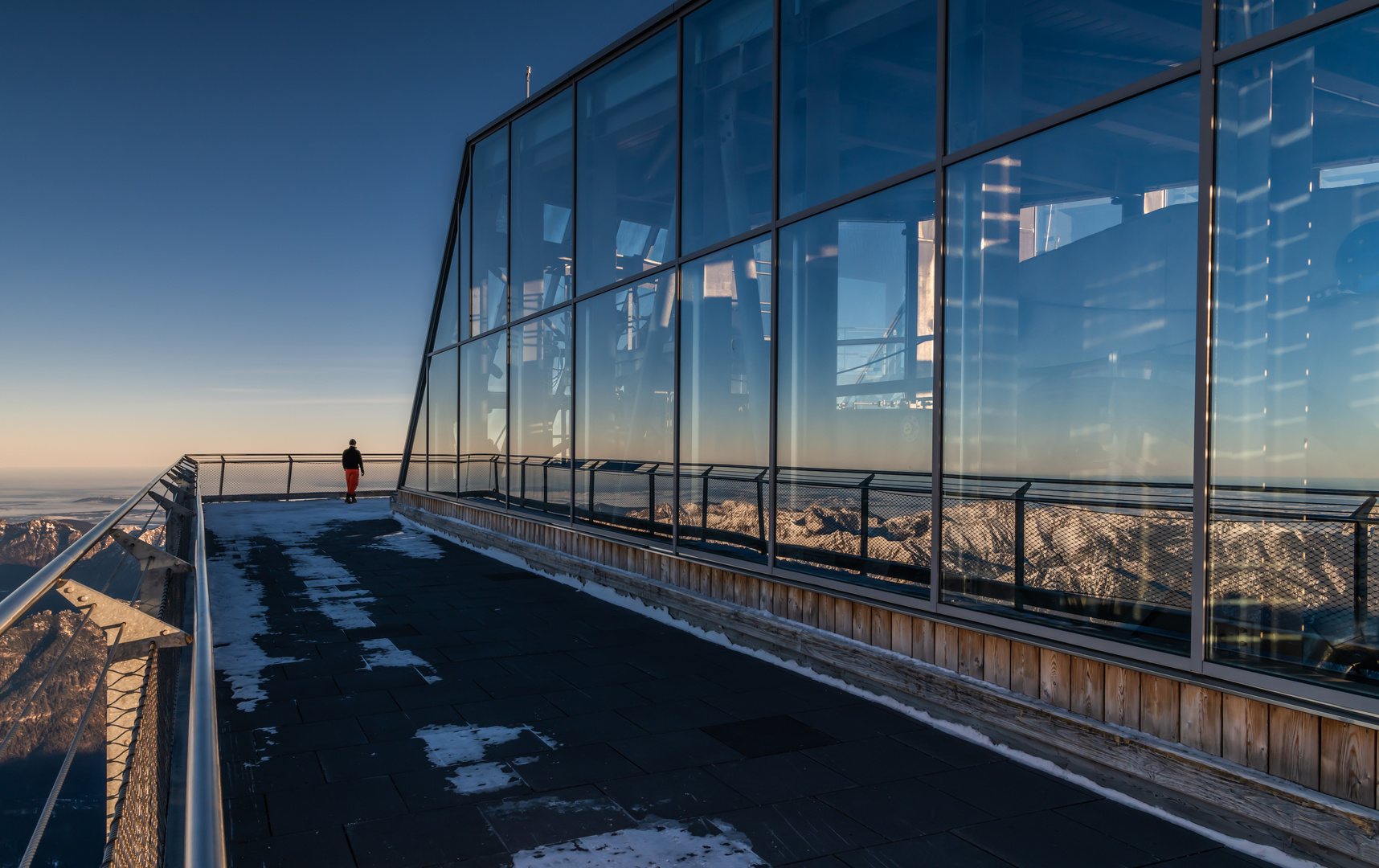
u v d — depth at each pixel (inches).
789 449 269.9
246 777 167.3
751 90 295.7
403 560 458.9
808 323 264.2
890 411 233.9
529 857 136.3
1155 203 169.5
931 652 210.2
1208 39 157.8
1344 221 140.7
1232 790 145.8
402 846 139.3
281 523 633.6
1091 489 178.9
